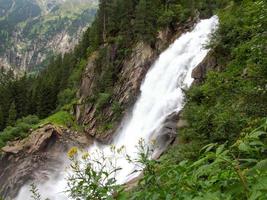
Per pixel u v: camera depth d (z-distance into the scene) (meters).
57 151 56.88
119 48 62.44
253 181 2.79
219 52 30.17
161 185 3.78
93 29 76.06
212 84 15.87
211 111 16.36
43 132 58.41
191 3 58.06
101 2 71.31
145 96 51.41
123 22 63.78
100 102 57.78
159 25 58.69
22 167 56.62
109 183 4.14
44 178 54.62
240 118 12.55
